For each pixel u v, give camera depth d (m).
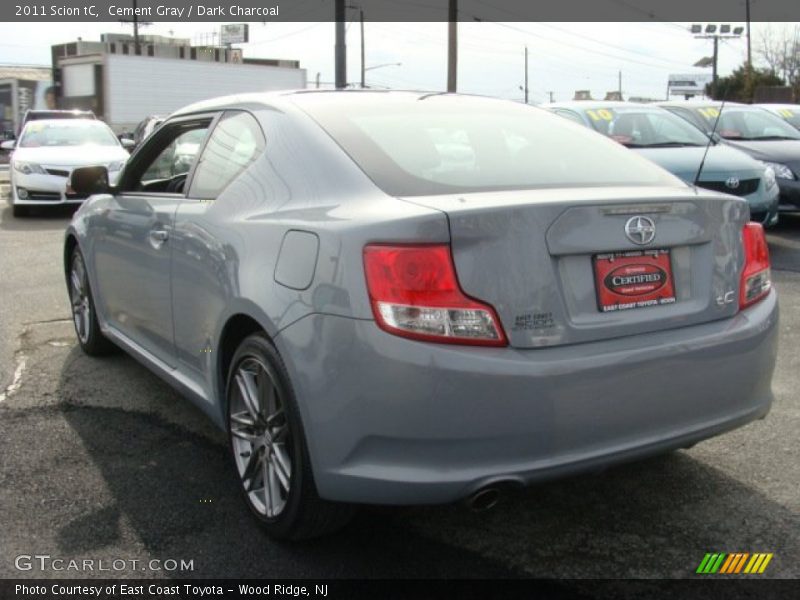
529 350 2.61
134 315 4.35
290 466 2.90
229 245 3.22
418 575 2.87
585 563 2.95
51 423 4.18
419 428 2.52
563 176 3.18
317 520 2.90
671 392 2.79
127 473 3.63
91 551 3.00
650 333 2.82
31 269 8.30
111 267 4.59
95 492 3.45
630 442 2.74
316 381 2.68
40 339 5.70
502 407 2.53
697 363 2.83
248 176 3.39
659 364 2.75
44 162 12.54
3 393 4.61
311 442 2.73
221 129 3.82
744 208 3.16
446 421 2.51
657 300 2.87
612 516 3.27
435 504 2.57
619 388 2.68
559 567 2.92
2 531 3.13
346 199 2.87
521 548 3.04
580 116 9.32
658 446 2.79
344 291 2.62
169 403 4.47
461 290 2.54
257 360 3.04
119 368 5.07
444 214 2.54
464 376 2.49
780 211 9.56
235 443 3.29
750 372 3.00
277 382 2.90
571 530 3.17
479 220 2.56
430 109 3.61
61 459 3.76
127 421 4.22
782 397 4.52
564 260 2.70
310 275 2.75
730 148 9.00
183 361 3.81
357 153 3.05
